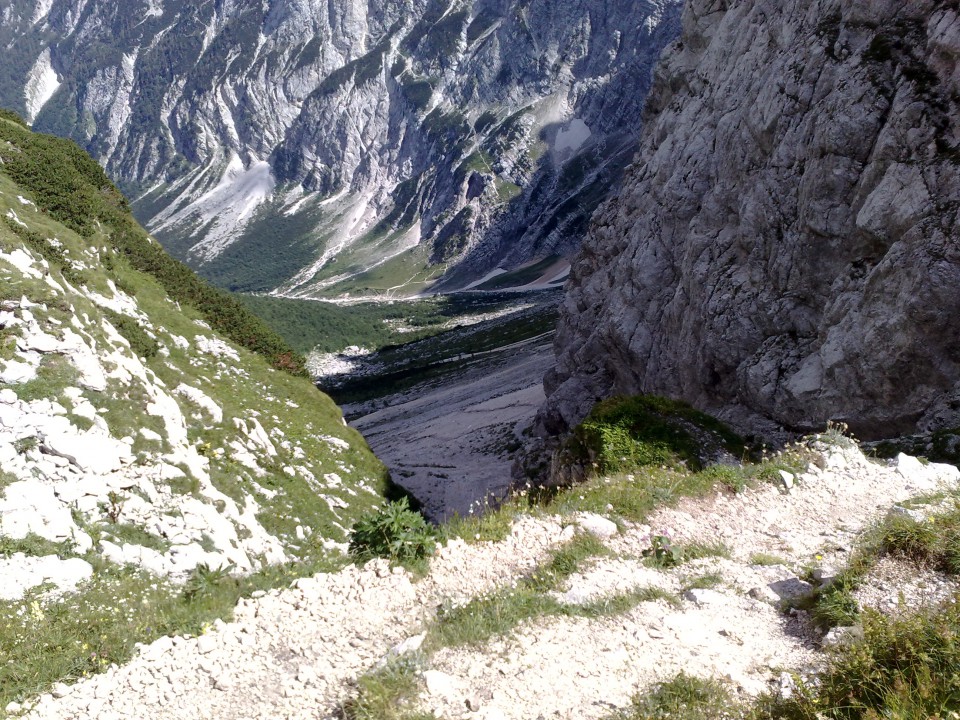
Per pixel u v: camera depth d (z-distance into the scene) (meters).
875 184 34.44
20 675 9.86
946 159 31.22
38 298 23.31
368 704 7.82
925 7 35.88
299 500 29.86
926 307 29.27
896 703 6.62
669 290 54.50
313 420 41.75
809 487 14.88
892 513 12.77
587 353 67.12
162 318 38.94
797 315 39.56
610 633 9.20
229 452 29.47
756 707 7.43
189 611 11.03
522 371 120.44
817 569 10.88
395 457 85.25
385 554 11.62
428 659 8.71
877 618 8.26
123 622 11.51
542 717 7.52
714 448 24.28
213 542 21.61
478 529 12.40
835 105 37.22
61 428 20.42
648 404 26.12
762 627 9.46
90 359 23.17
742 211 44.94
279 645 9.60
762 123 44.94
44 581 16.33
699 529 13.02
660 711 7.45
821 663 8.23
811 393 34.84
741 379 41.34
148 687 9.12
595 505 13.61
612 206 71.88
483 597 10.11
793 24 45.28
